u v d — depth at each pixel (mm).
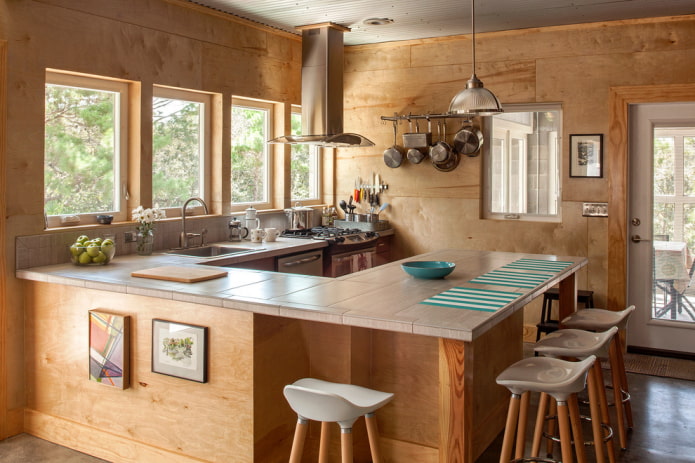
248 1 4715
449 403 2672
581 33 5457
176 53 4723
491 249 5961
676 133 5316
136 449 3402
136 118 4480
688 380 4773
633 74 5312
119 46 4285
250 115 5703
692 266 5344
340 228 6188
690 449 3613
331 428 3287
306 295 3092
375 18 5223
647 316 5488
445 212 6141
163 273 3564
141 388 3396
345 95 6512
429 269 3568
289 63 5945
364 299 3010
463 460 2658
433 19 5254
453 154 6000
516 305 2975
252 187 5766
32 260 3873
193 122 5113
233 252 4832
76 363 3658
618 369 3770
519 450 2869
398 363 3285
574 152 5555
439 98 6086
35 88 3812
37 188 3879
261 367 3051
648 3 4754
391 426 3320
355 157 6527
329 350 3268
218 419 3127
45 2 3826
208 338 3133
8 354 3801
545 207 5820
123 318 3385
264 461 3107
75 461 3518
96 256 3932
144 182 4543
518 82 5719
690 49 5121
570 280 4223
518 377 2723
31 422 3859
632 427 3900
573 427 2807
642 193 5438
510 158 5930
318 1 4684
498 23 5406
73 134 4199
